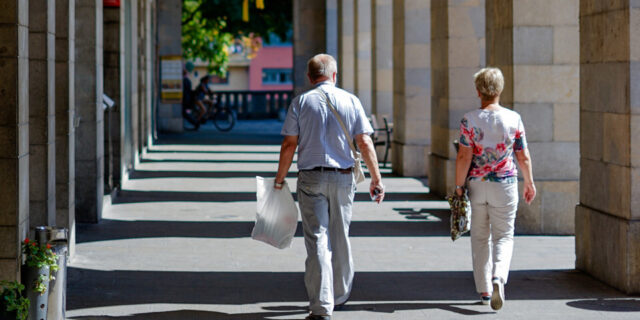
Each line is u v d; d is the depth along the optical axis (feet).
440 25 74.18
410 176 88.74
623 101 39.78
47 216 39.86
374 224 58.70
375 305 37.11
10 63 32.42
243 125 180.55
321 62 35.35
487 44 60.29
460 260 46.80
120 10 69.31
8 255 32.48
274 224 36.04
